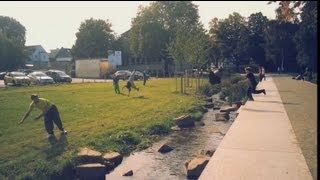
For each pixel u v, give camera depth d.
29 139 11.99
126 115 17.94
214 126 15.94
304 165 7.77
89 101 23.80
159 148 11.66
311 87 33.00
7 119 15.72
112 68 63.97
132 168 9.87
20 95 25.98
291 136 10.83
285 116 14.89
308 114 15.74
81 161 9.45
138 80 53.69
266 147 9.41
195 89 34.88
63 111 18.81
